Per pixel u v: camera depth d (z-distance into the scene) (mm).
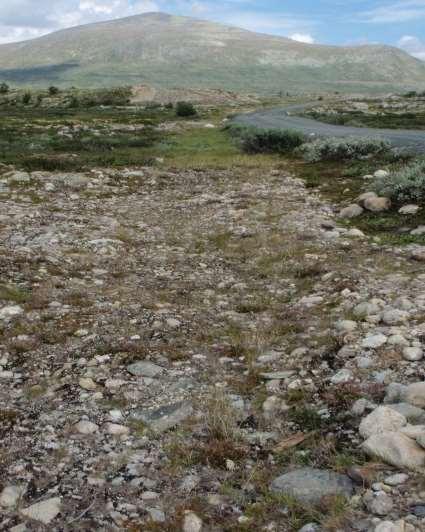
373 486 4184
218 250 12742
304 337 7504
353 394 5770
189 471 4793
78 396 6117
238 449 5031
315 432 5184
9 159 27562
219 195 19922
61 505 4363
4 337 7594
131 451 5090
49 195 19469
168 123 61938
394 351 6559
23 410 5836
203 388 6277
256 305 8906
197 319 8469
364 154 27297
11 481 4672
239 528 4035
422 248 11523
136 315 8562
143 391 6227
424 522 3713
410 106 99000
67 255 11992
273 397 5945
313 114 82000
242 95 170125
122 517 4238
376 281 9500
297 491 4309
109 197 19766
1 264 10797
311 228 14070
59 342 7531
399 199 15664
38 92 130250
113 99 118188
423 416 5035
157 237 14086
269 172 24969
